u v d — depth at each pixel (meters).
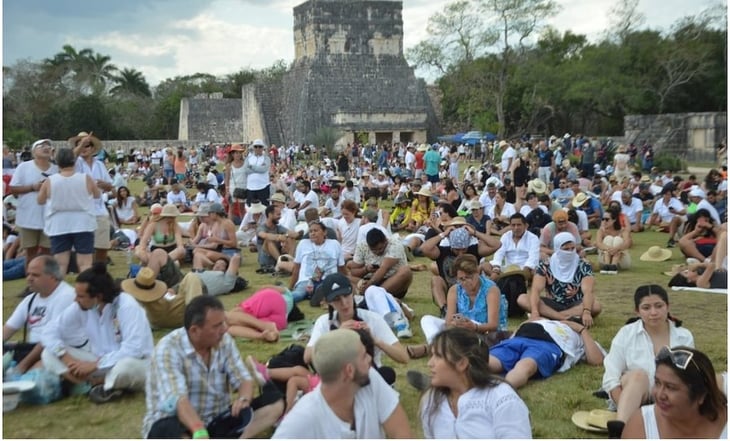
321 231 9.95
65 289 6.65
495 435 4.72
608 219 12.63
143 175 39.88
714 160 47.38
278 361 6.05
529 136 59.34
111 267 12.66
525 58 64.56
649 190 20.73
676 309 9.38
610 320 8.95
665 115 50.22
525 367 6.55
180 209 21.89
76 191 10.08
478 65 60.28
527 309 8.83
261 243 12.55
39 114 67.06
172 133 82.88
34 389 6.16
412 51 61.59
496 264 9.87
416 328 8.61
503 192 17.22
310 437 4.28
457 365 4.85
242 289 10.75
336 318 6.11
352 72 65.44
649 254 13.66
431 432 4.99
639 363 5.79
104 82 91.94
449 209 11.20
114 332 6.48
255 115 71.75
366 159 45.69
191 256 12.06
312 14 64.62
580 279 8.28
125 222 17.61
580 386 6.57
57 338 6.29
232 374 5.29
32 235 11.08
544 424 5.75
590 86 57.75
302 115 64.12
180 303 8.41
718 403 4.51
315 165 47.22
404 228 17.45
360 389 4.43
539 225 13.30
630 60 58.66
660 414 4.71
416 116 64.06
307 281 9.86
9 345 6.49
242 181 17.34
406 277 9.66
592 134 62.25
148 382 5.05
